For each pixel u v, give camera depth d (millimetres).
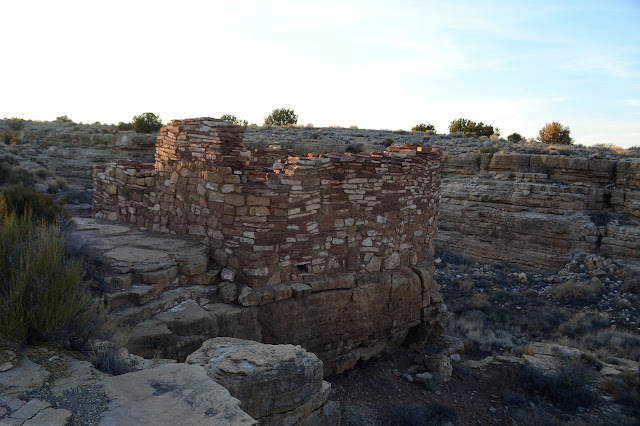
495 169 27484
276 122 57500
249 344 5637
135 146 36188
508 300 17578
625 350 12438
